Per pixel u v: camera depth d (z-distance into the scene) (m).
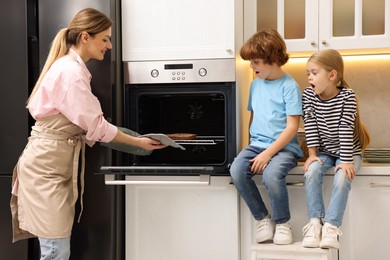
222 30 2.45
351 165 2.22
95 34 2.25
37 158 2.18
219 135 2.66
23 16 2.48
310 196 2.23
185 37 2.48
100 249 2.45
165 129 2.72
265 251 2.18
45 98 2.18
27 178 2.19
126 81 2.54
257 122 2.44
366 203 2.34
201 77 2.47
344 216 2.36
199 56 2.47
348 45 2.65
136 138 2.27
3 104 2.49
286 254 2.16
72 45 2.28
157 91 2.53
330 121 2.31
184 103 2.70
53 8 2.48
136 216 2.50
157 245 2.49
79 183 2.44
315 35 2.68
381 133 2.91
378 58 2.90
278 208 2.26
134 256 2.51
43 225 2.15
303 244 2.17
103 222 2.44
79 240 2.46
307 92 2.40
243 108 2.71
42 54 2.48
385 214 2.33
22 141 2.48
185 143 2.52
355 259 2.35
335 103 2.29
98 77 2.44
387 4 2.61
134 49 2.54
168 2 2.50
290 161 2.31
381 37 2.62
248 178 2.32
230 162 2.45
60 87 2.15
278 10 2.72
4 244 2.50
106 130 2.18
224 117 2.58
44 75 2.22
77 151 2.23
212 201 2.44
